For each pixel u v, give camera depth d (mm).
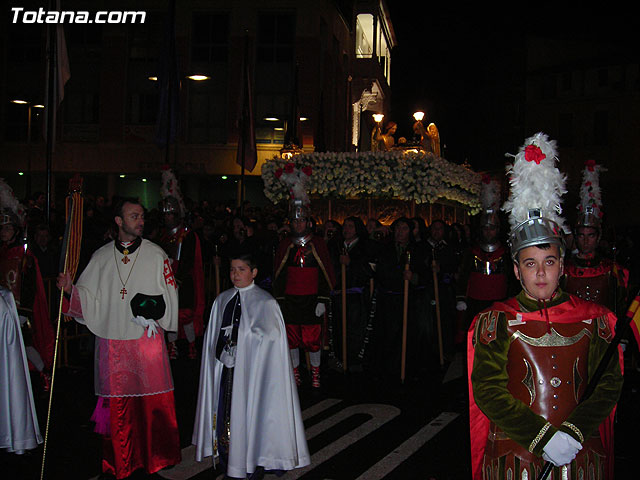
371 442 6094
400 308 8883
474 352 3029
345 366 9008
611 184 33781
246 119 16141
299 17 26953
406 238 8938
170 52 12242
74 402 7352
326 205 13039
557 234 2947
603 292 6441
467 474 5262
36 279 6984
